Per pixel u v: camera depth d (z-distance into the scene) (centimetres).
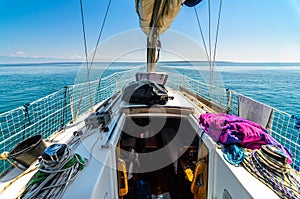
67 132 238
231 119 210
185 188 239
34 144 178
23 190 134
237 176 138
